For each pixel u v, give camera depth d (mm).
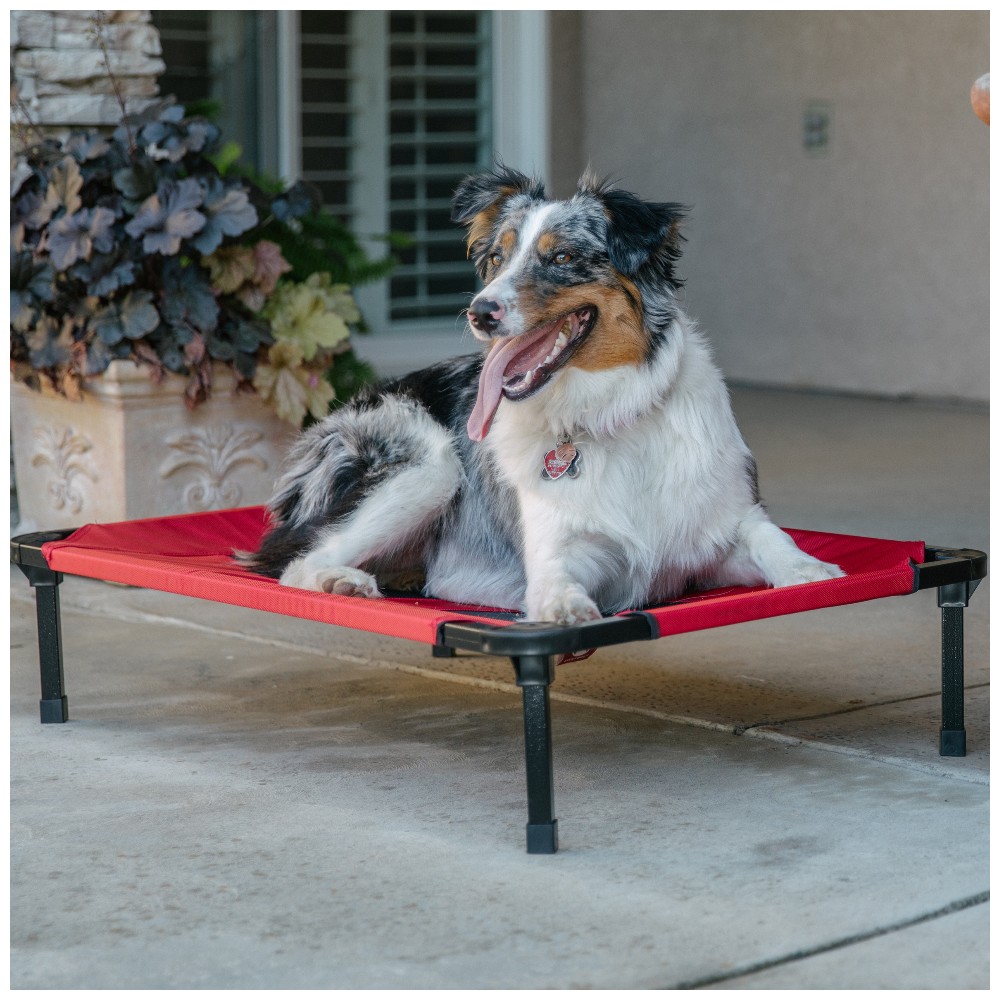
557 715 4270
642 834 3309
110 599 5805
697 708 4293
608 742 4004
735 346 11539
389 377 4758
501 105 10594
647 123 11750
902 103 10164
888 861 3125
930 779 3656
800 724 4109
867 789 3586
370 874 3113
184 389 5953
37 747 4051
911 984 2590
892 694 4402
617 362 3758
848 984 2592
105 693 4578
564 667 4785
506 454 3930
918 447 8742
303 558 4238
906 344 10445
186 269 5898
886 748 3891
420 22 10219
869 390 10734
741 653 4926
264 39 9383
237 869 3156
